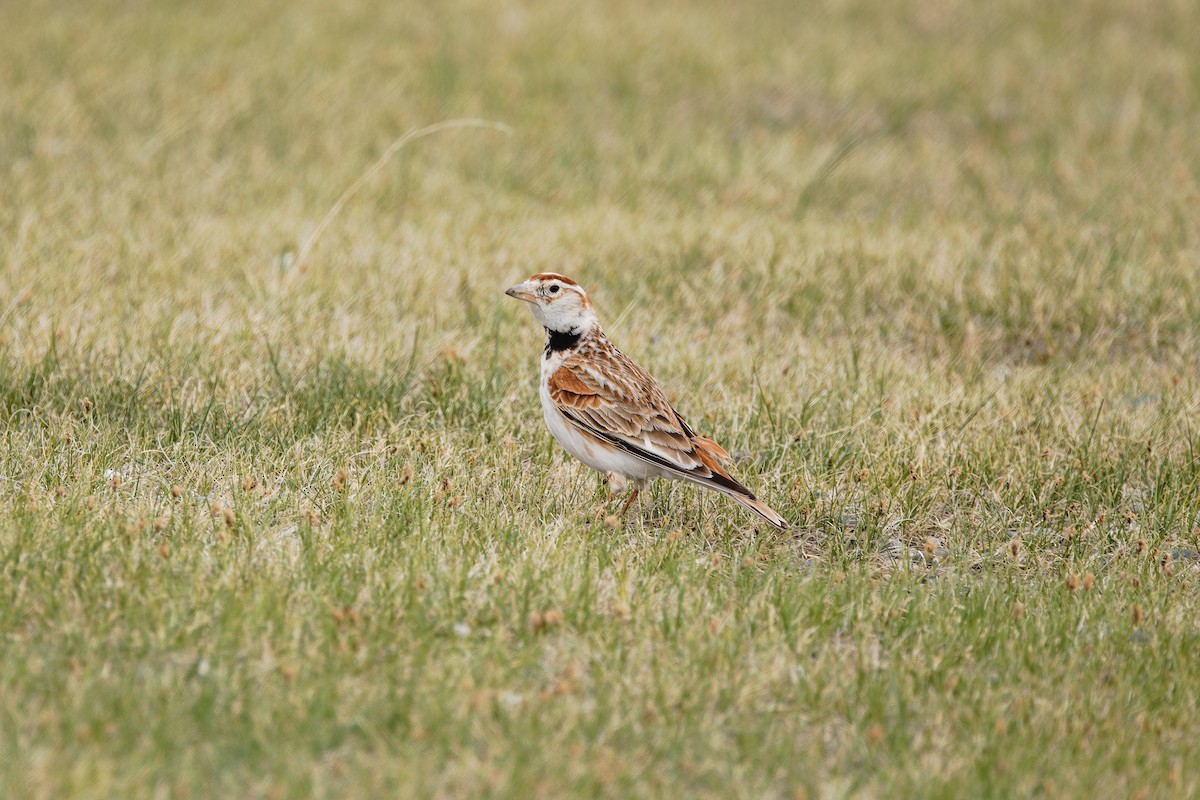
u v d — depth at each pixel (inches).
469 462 674.2
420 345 815.1
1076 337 908.0
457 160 1282.0
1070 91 1565.0
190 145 1263.5
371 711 464.1
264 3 1744.6
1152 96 1550.2
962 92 1560.0
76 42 1531.7
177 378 740.0
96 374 736.3
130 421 698.2
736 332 880.9
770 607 544.4
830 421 740.0
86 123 1288.1
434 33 1675.7
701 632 527.5
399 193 1170.6
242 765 435.2
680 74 1590.8
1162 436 736.3
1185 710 499.5
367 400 731.4
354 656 498.0
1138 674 522.9
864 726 481.7
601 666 505.7
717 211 1165.7
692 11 1860.2
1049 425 746.2
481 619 531.5
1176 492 677.3
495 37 1683.1
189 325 816.9
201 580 532.4
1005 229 1117.7
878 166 1317.7
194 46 1550.2
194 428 695.1
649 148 1348.4
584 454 633.6
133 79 1427.2
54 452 649.6
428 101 1427.2
